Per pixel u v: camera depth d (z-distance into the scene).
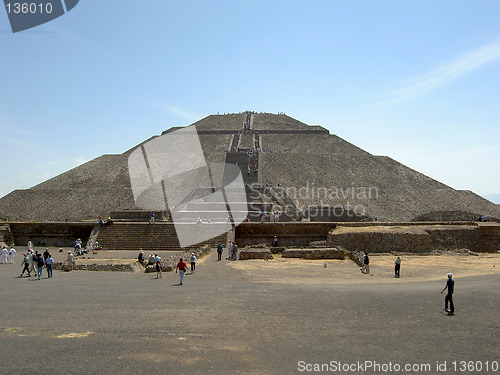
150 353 11.82
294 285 22.61
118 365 10.98
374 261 33.00
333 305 17.36
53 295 19.61
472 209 70.75
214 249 39.84
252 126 118.50
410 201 71.56
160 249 40.78
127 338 13.12
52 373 10.50
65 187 78.81
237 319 15.26
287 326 14.38
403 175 84.06
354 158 90.94
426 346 12.49
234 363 11.12
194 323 14.73
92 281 24.05
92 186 77.94
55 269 29.08
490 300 18.11
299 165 84.94
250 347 12.33
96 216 64.19
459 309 16.64
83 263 31.05
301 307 17.03
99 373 10.51
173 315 15.80
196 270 28.48
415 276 26.34
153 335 13.41
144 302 18.03
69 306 17.30
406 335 13.48
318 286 22.17
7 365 10.98
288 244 43.44
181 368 10.80
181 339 13.02
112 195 71.69
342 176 81.06
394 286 22.19
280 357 11.56
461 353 11.94
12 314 16.02
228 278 25.28
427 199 73.19
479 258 35.00
